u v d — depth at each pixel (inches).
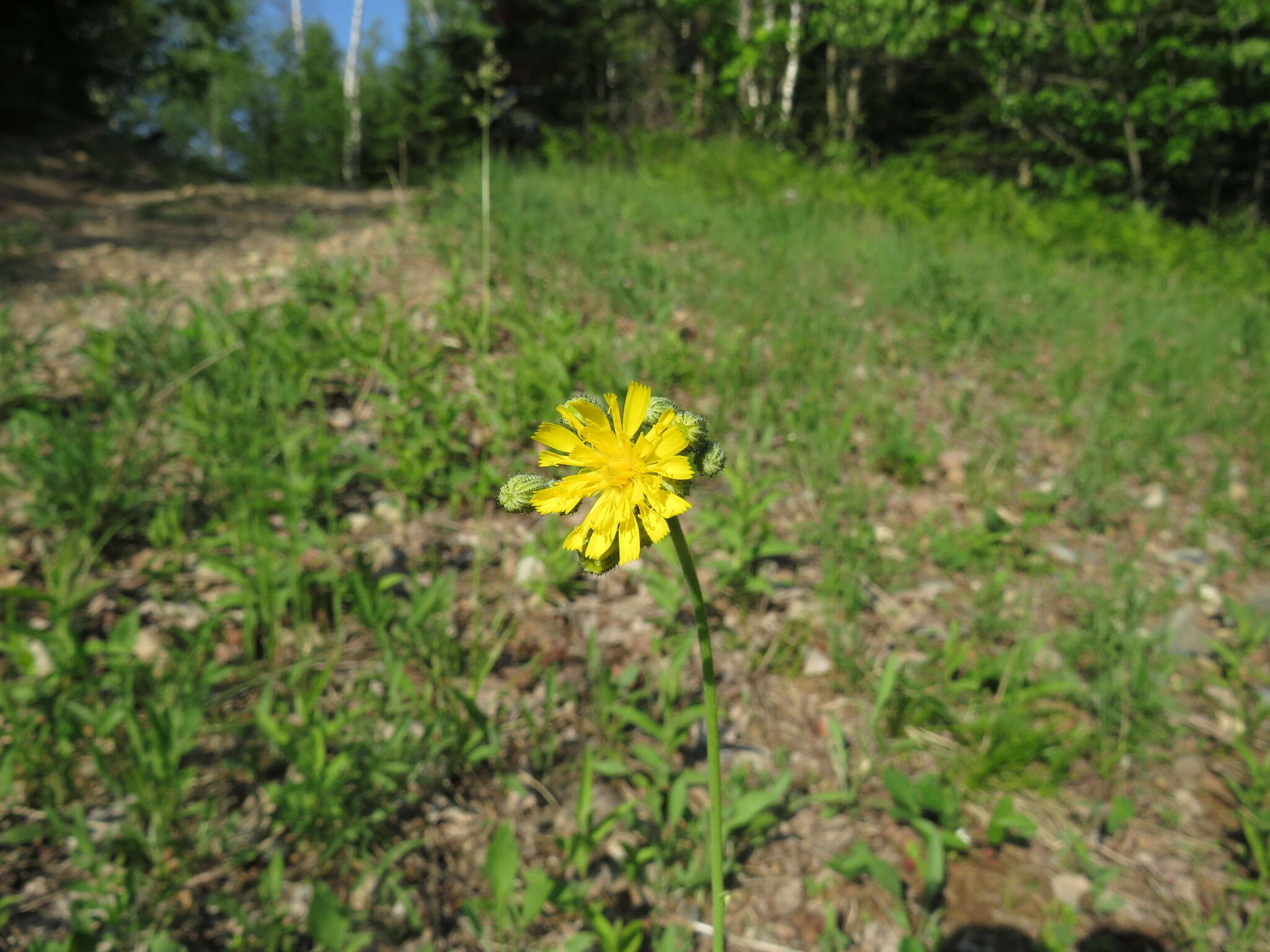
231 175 629.0
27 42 577.9
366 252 276.1
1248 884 95.5
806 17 789.9
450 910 91.5
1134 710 117.8
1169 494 189.9
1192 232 489.1
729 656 128.1
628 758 110.5
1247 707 127.2
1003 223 442.0
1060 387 222.1
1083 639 128.6
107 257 278.7
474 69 825.5
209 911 88.0
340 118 1000.9
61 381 184.2
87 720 95.9
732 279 272.1
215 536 137.1
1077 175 702.5
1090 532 172.1
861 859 94.0
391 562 141.3
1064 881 98.6
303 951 85.0
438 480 156.8
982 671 122.1
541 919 91.4
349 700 113.7
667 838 97.5
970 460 191.6
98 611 123.9
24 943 82.7
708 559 142.1
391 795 100.0
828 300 269.1
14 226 313.1
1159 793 111.8
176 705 103.3
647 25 842.2
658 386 193.8
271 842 95.4
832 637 129.0
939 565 155.1
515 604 135.2
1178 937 92.8
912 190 467.8
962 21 644.1
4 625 106.3
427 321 220.1
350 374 191.8
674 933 82.5
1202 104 642.2
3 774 91.9
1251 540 172.9
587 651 126.6
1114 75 649.6
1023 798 109.4
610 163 523.5
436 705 113.0
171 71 802.2
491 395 187.5
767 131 669.9
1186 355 263.1
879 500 171.0
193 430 152.3
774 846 101.0
